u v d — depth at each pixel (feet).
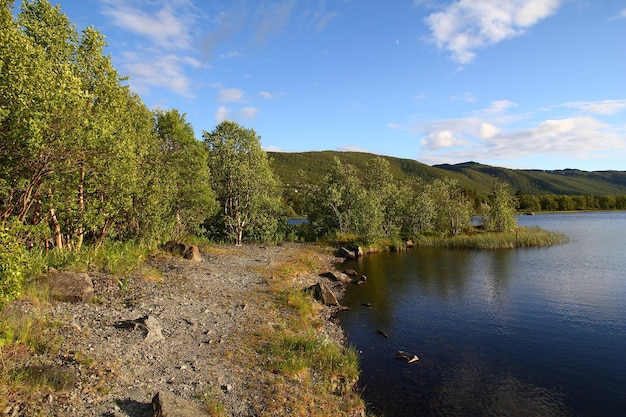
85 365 27.02
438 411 33.68
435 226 176.45
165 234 82.28
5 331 25.82
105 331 33.99
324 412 29.53
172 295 49.75
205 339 38.37
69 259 50.47
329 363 39.04
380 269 101.50
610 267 99.81
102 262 54.90
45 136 36.47
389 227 155.53
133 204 68.33
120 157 52.90
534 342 50.06
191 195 95.86
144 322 36.09
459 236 155.84
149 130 86.53
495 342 50.14
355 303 68.69
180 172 94.58
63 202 51.70
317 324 52.47
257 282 67.05
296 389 31.68
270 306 53.88
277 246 121.49
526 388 38.11
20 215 40.81
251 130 120.78
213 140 121.90
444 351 47.19
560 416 33.30
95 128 42.39
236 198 120.98
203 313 45.91
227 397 28.25
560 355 45.98
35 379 22.95
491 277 89.71
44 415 20.76
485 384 38.83
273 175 133.90
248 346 38.40
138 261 61.16
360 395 35.73
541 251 130.00
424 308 65.31
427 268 102.17
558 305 66.39
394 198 161.58
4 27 37.42
